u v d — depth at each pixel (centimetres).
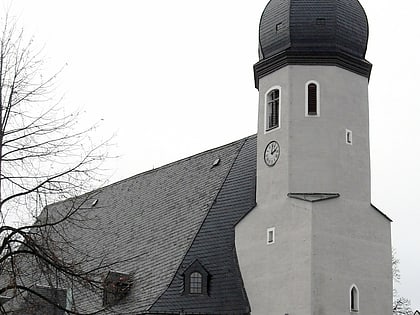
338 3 3931
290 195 3712
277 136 3891
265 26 4053
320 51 3878
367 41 4012
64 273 2022
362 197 3794
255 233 3850
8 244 1988
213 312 3741
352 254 3650
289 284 3581
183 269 3941
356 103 3938
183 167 5159
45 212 2061
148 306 3791
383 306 3681
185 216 4506
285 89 3903
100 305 4181
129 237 4934
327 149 3778
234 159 4622
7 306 2508
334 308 3500
